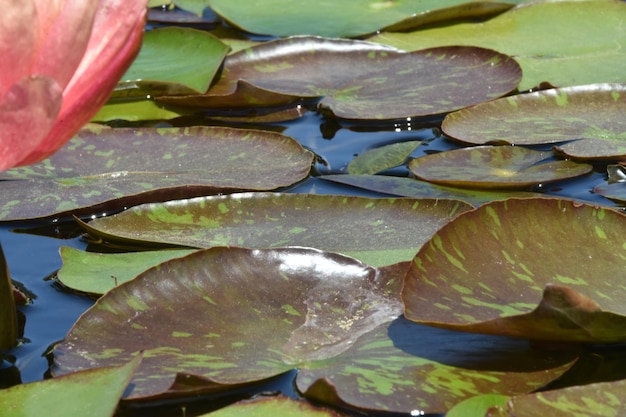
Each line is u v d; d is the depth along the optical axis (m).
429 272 1.03
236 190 1.16
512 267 1.04
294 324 1.03
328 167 1.21
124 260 1.09
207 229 1.12
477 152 1.21
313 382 0.99
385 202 1.13
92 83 0.98
